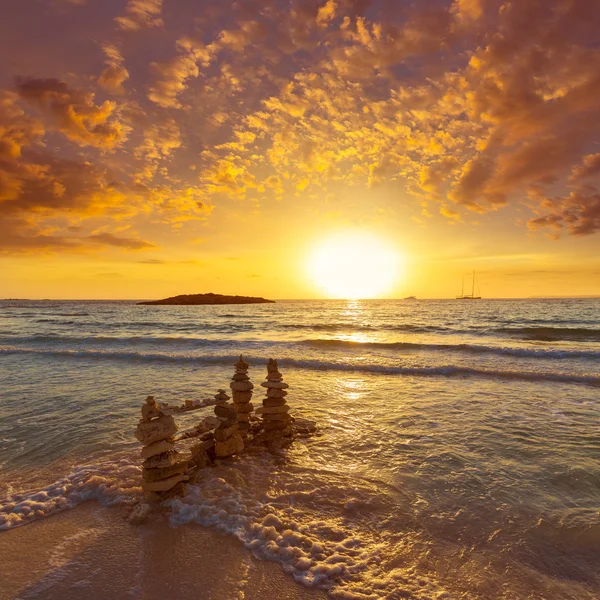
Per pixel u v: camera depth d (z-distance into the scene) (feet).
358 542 12.76
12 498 15.89
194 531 13.47
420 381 41.04
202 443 19.76
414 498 15.87
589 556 11.94
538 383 39.34
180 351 66.39
